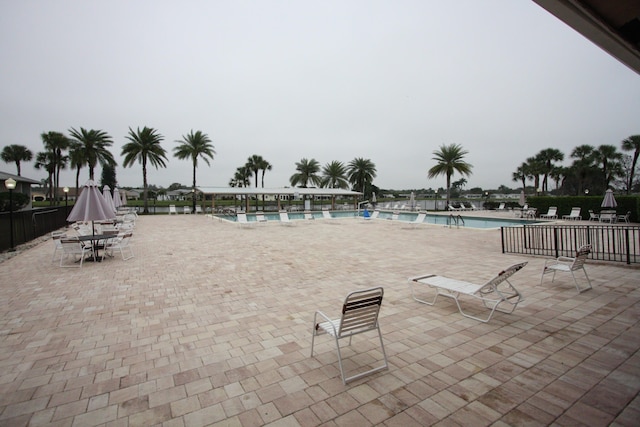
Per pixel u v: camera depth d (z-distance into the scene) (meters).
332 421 2.57
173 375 3.32
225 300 5.82
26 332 4.43
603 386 3.02
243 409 2.74
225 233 17.14
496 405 2.75
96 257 9.43
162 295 6.13
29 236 14.16
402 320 4.77
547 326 4.46
